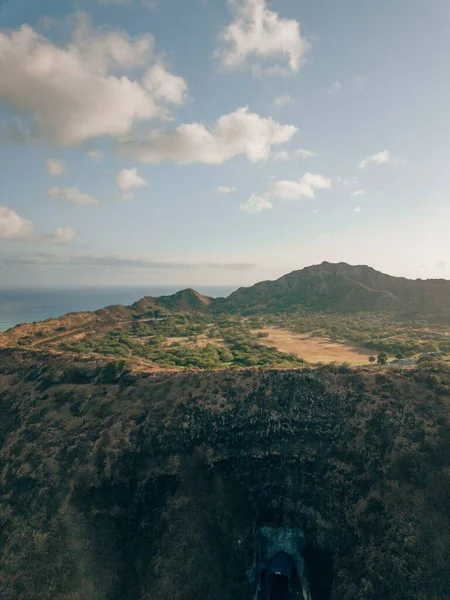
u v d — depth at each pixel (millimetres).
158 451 51531
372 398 52625
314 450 50125
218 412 55125
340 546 43500
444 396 50062
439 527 39156
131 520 46719
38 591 39750
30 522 45438
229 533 46438
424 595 35562
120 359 71812
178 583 41562
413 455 44562
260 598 43750
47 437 55188
